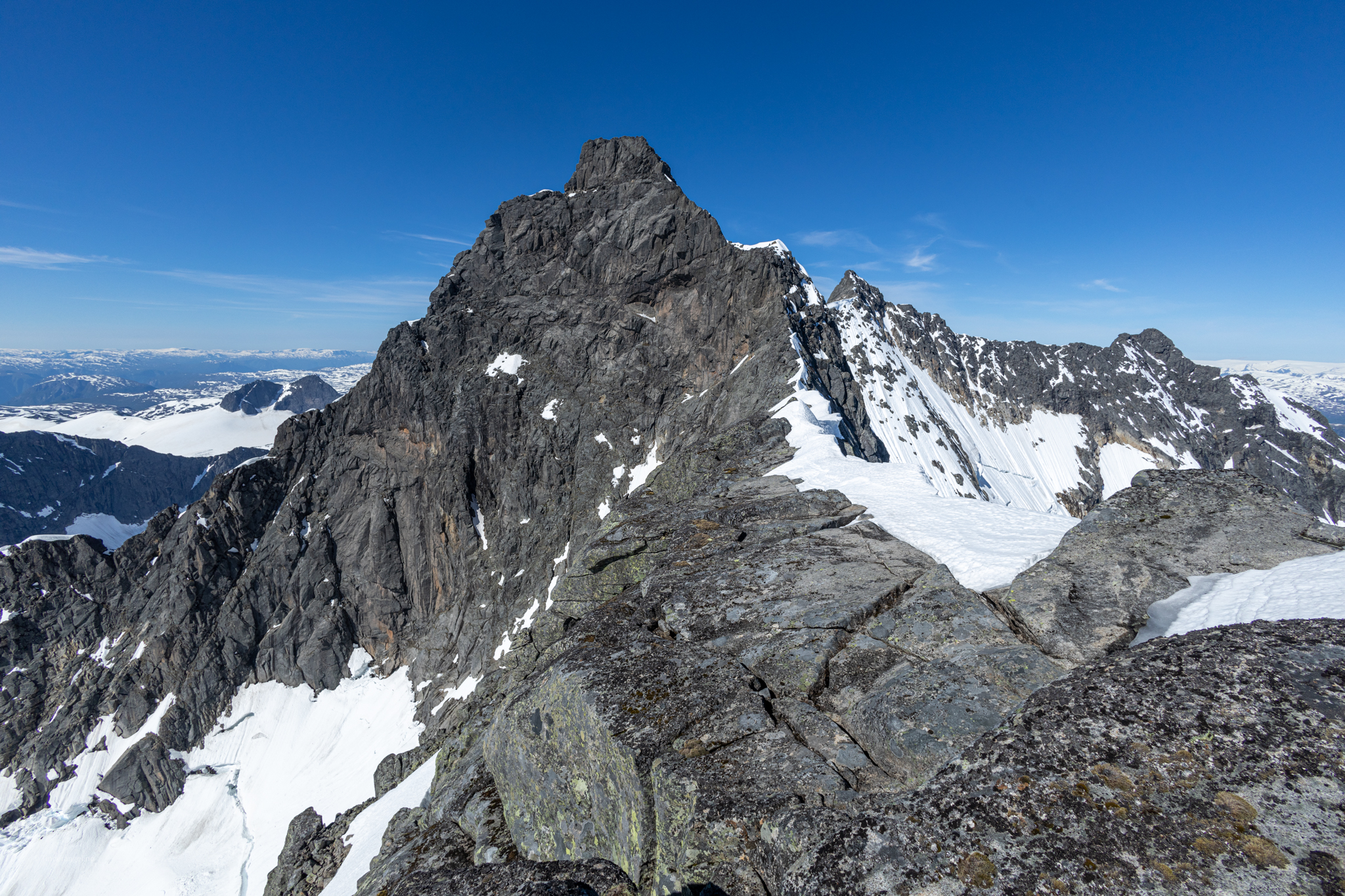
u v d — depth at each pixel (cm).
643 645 1416
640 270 10800
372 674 11369
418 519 11594
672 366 10600
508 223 11900
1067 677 721
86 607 11844
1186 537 1198
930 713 1005
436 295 12056
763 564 1731
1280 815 492
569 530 10288
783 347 9050
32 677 11150
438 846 1586
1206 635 698
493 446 11300
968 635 1198
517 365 11438
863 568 1614
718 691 1214
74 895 8831
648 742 1106
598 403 10819
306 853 4362
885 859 577
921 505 2064
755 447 3344
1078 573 1213
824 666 1245
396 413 11938
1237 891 457
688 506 2461
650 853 1025
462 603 10869
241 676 11206
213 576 11612
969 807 594
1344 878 434
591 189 11556
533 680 1519
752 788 954
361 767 9469
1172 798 539
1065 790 576
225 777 10169
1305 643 632
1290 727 552
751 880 844
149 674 10900
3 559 11738
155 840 9388
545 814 1356
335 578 11744
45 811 9738
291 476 12488
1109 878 496
